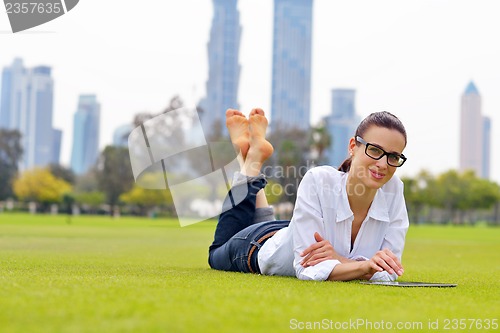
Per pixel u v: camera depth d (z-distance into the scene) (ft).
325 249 13.92
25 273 14.80
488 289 13.74
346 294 11.27
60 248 33.17
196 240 50.93
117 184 255.50
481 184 318.45
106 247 36.47
